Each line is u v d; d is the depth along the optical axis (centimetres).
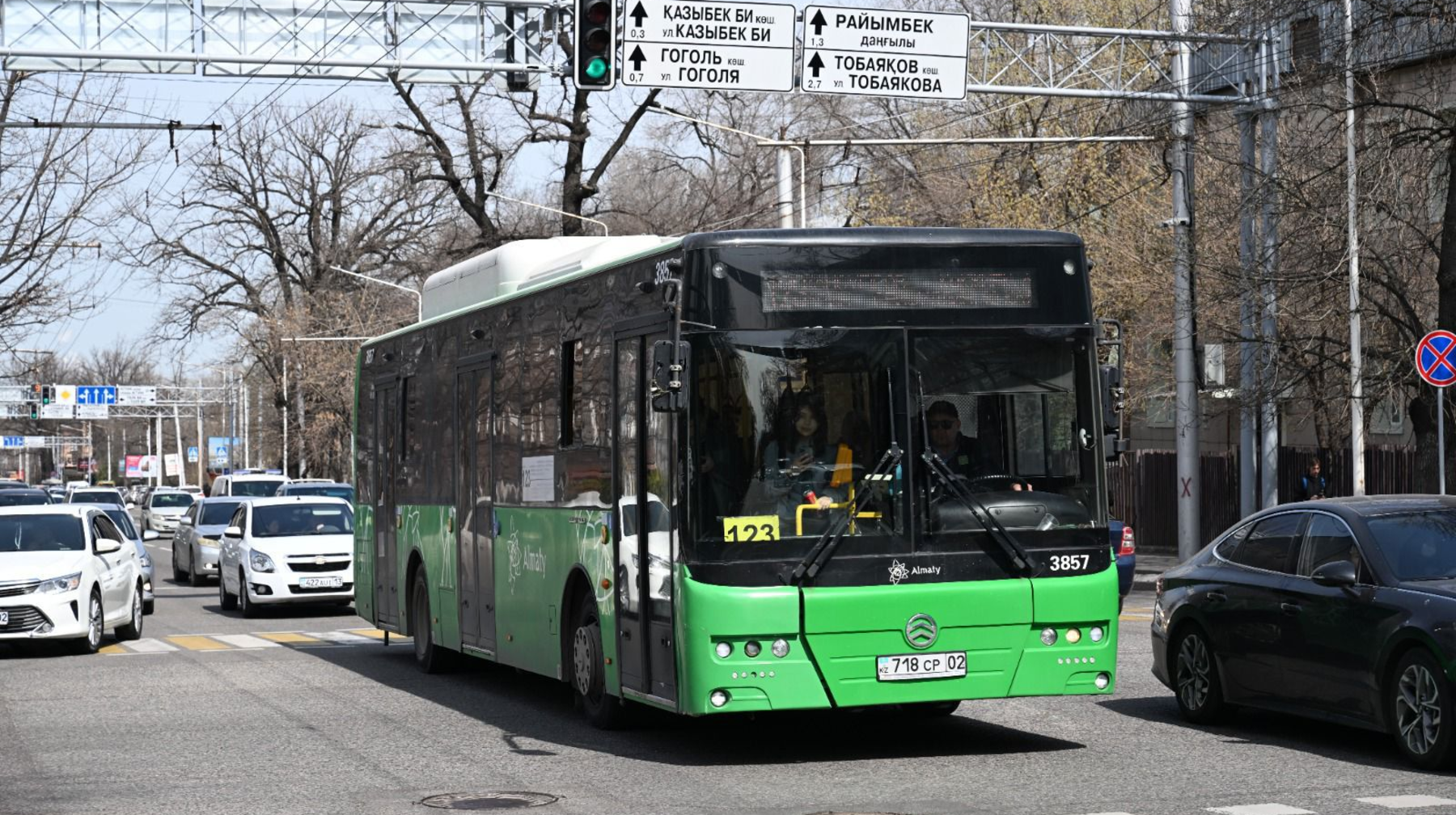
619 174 6644
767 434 1186
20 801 1111
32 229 3572
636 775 1179
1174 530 4259
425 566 1933
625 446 1316
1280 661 1277
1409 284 3097
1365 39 2639
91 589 2236
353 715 1551
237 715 1561
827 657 1177
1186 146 3066
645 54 2416
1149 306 4022
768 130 5800
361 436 2284
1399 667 1153
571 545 1442
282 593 2906
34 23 2650
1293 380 2980
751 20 2442
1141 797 1059
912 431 1203
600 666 1397
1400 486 3419
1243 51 2811
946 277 1223
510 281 1748
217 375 13562
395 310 7456
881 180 5166
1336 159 2883
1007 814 1007
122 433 19288
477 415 1731
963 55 2550
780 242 1205
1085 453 1234
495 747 1330
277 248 7462
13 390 11988
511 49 2773
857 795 1084
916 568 1191
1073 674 1220
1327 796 1051
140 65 2756
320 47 2747
